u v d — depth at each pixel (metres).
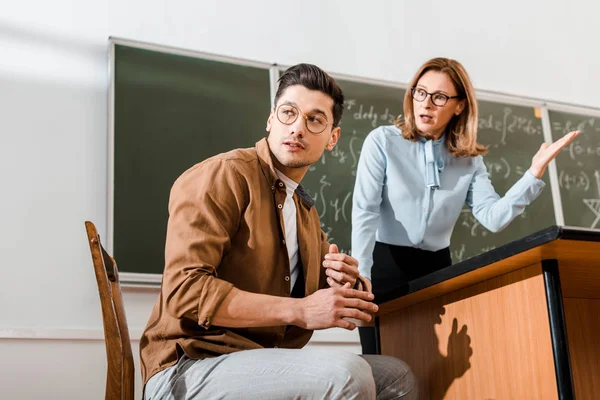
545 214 3.62
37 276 2.60
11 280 2.56
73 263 2.66
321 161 3.26
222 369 1.39
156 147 2.93
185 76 3.08
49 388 2.50
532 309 1.48
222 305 1.43
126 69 2.97
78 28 2.95
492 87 3.76
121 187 2.81
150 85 2.99
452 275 1.60
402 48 3.61
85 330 2.58
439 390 1.76
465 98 2.40
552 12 4.04
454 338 1.72
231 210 1.55
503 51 3.84
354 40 3.52
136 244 2.78
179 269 1.46
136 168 2.86
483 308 1.63
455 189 2.44
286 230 1.68
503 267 1.51
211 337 1.48
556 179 3.69
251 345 1.50
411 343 1.90
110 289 1.43
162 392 1.42
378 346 2.07
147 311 2.74
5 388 2.44
